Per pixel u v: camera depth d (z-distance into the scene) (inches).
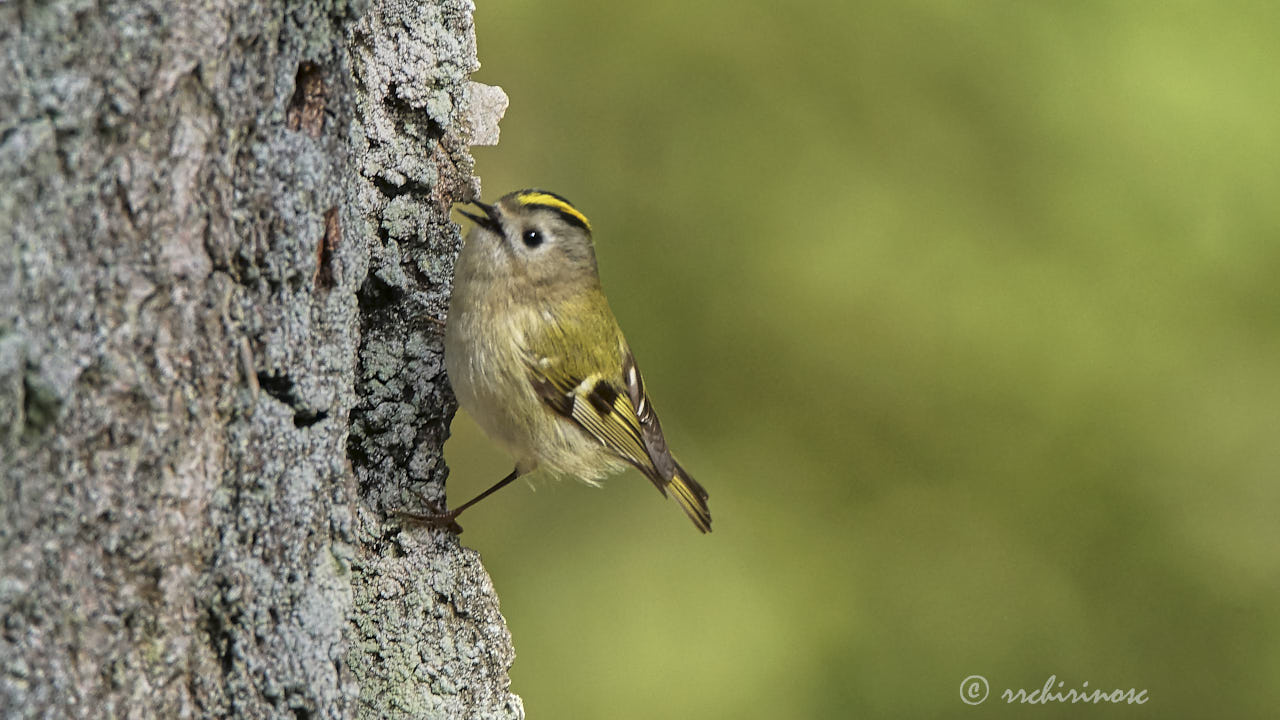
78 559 133.3
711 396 467.8
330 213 168.9
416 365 231.8
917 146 458.9
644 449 309.0
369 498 224.2
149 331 138.7
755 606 437.1
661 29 464.8
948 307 444.8
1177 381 430.3
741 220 464.1
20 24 125.6
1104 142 439.8
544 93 472.4
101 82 131.9
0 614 125.9
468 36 233.0
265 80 153.1
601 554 447.2
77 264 131.1
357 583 218.7
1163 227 433.1
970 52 451.8
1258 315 429.4
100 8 131.3
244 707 153.6
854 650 436.5
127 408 136.7
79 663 133.6
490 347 257.6
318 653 162.1
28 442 128.1
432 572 225.0
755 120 467.5
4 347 123.6
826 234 456.4
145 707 141.0
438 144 230.7
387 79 221.0
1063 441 439.8
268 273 155.9
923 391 448.8
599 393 291.7
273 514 158.4
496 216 265.4
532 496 450.3
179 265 141.2
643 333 469.1
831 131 463.5
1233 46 437.7
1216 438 429.1
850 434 458.9
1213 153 429.4
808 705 426.0
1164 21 440.8
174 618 144.5
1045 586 441.7
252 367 154.5
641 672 424.2
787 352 460.8
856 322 453.1
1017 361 438.3
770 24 460.4
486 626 230.7
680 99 469.7
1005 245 445.4
